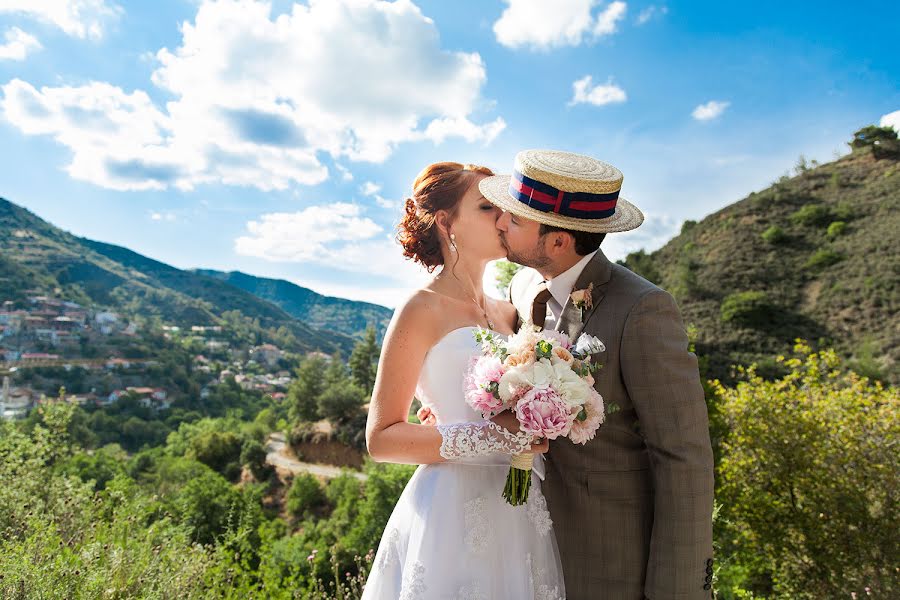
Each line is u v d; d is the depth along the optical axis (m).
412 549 1.74
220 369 128.38
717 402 8.21
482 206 2.08
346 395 53.38
